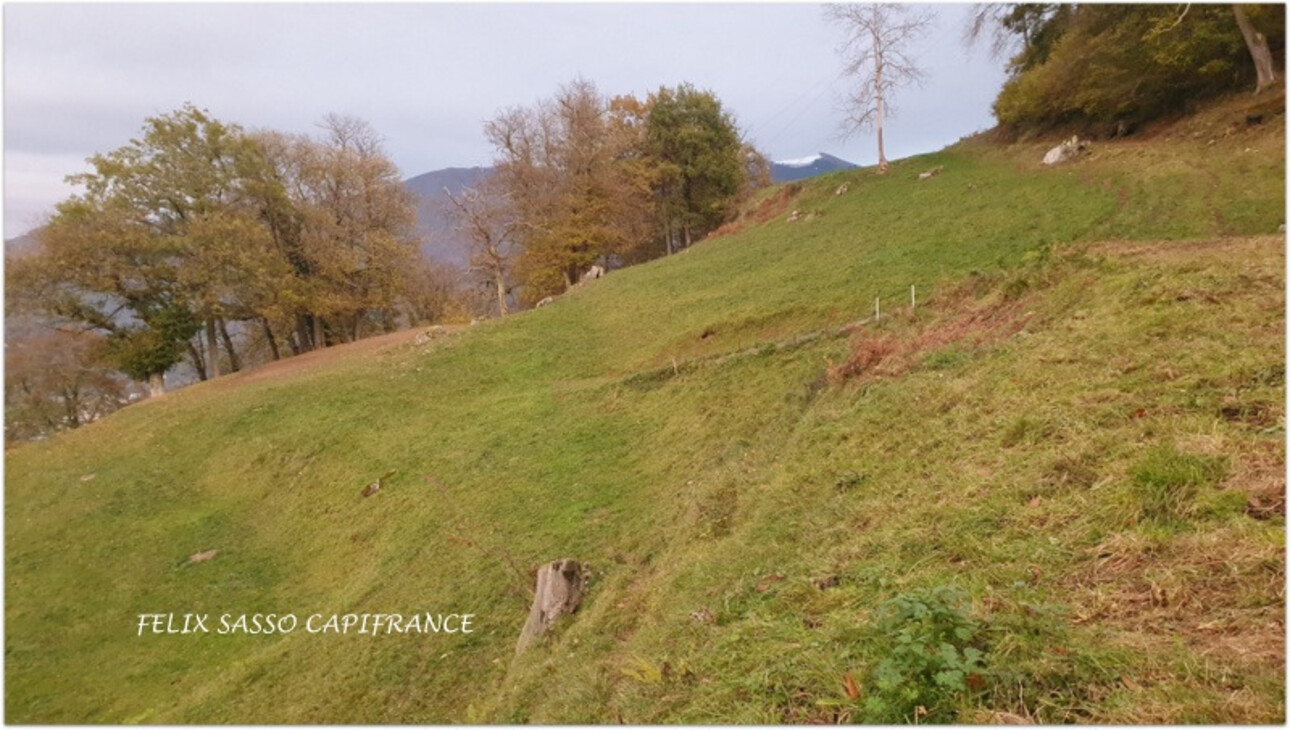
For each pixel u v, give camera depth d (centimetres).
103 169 3469
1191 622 366
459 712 1066
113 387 4156
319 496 2092
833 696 392
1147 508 468
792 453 1085
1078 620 391
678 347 2472
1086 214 2122
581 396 2303
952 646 360
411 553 1609
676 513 1360
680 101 5350
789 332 2178
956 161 3859
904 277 2205
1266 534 403
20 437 3597
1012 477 597
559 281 4947
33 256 3209
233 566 1867
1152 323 799
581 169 4809
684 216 5478
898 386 1091
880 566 542
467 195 4350
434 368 2897
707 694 475
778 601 581
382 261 4650
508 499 1717
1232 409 558
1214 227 1695
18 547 2038
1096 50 2945
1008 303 1272
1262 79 2370
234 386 3231
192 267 3547
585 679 749
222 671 1423
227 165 3981
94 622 1673
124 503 2239
